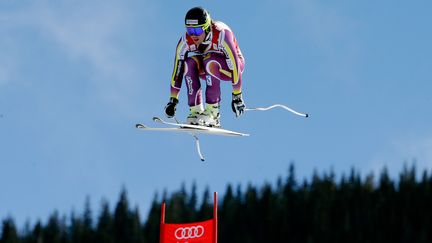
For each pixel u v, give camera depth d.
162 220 43.81
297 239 157.62
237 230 161.75
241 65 38.91
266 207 162.88
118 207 166.25
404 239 148.88
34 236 165.38
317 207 160.00
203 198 170.50
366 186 163.38
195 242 43.38
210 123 38.91
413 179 159.75
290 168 168.88
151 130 38.41
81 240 163.50
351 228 154.12
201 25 37.47
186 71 38.97
